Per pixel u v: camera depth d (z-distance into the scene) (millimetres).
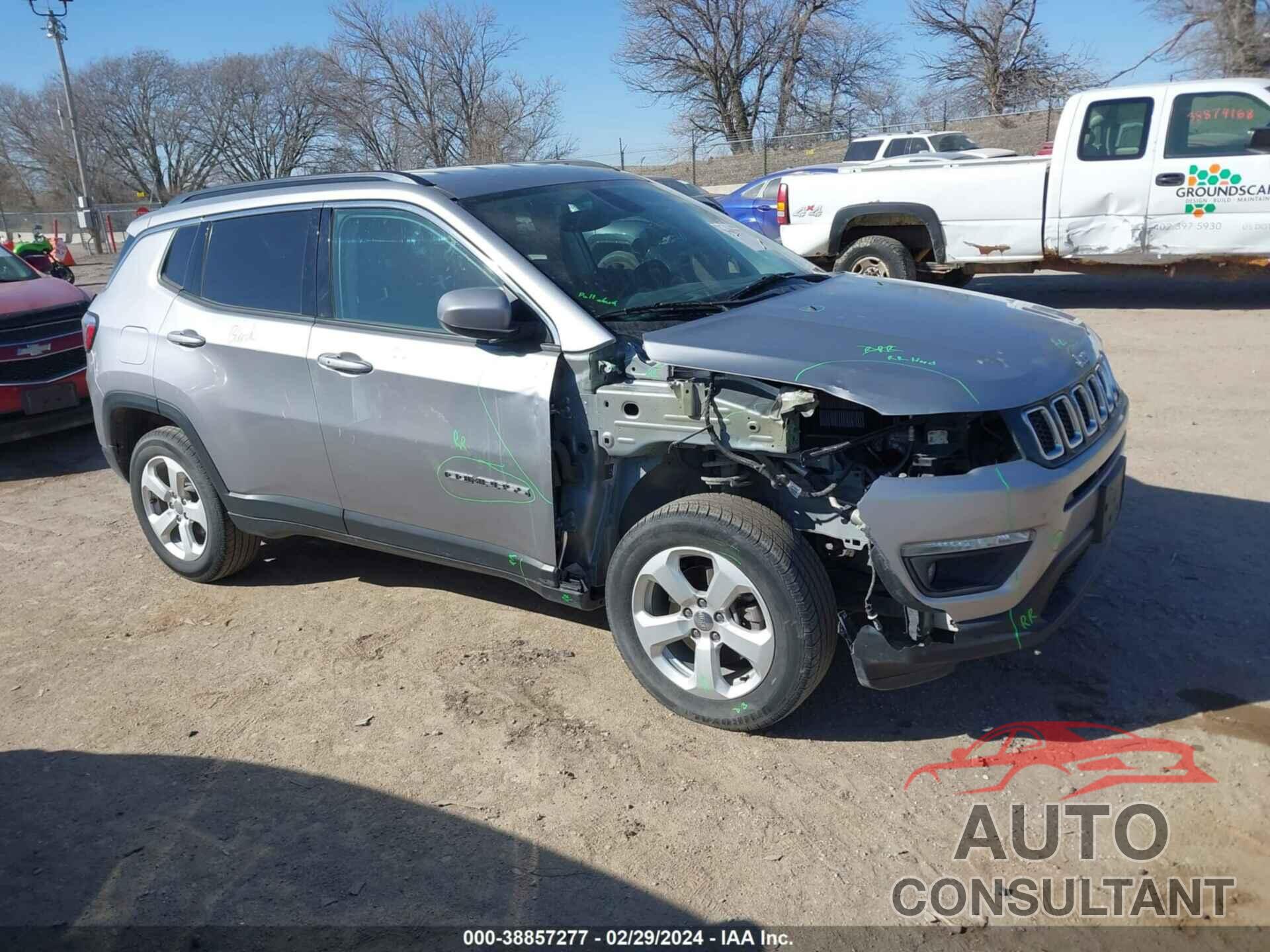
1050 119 29531
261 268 4492
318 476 4340
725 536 3318
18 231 46875
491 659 4215
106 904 2973
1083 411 3467
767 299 3951
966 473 3121
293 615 4754
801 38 40219
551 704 3865
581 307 3664
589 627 4457
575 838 3129
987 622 3184
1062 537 3250
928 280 11586
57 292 8031
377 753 3625
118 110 56438
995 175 10312
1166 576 4535
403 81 38719
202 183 58000
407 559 5344
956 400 3064
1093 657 3938
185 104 56031
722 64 40938
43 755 3742
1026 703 3682
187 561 5098
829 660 3355
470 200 4020
